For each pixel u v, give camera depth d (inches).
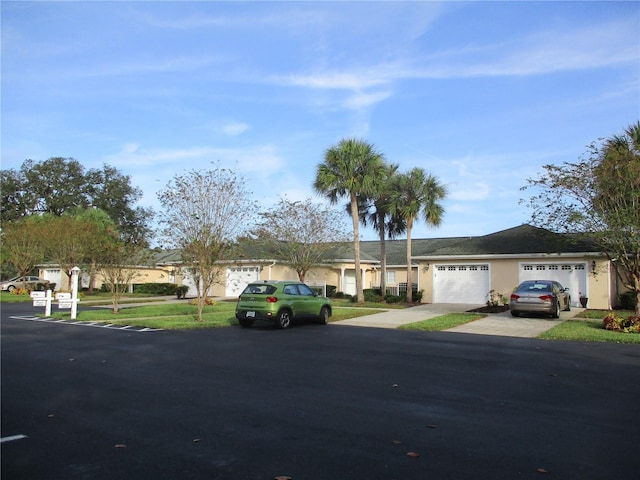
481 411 264.7
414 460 194.4
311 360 413.4
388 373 361.4
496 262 1040.2
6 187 1883.6
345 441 216.1
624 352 458.3
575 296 957.8
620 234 614.5
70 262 1337.4
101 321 721.6
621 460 196.1
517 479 177.2
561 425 241.0
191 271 759.7
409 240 1098.1
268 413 258.5
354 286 1438.2
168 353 447.2
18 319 762.8
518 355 440.1
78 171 2032.5
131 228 2082.9
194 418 249.0
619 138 685.9
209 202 759.1
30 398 286.7
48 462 191.0
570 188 653.9
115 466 187.3
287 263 1235.9
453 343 513.0
